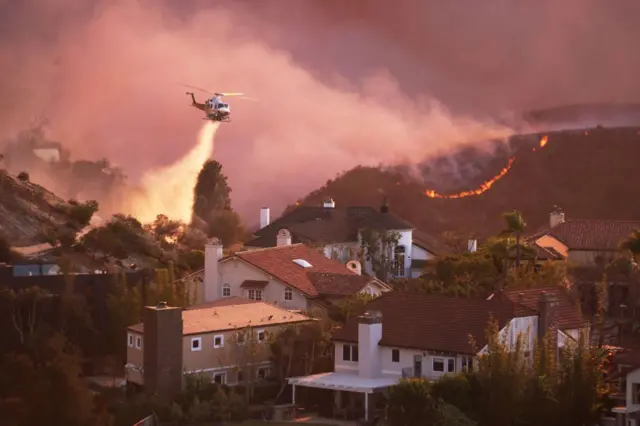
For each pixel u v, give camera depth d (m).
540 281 88.12
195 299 87.25
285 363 73.50
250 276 88.44
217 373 72.94
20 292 77.56
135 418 66.44
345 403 69.56
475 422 61.31
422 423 61.59
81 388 68.06
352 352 72.00
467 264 96.94
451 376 64.25
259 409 68.62
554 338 71.00
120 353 80.00
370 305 73.75
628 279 98.56
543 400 63.53
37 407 66.62
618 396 66.31
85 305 80.31
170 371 69.94
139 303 80.94
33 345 74.38
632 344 81.19
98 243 97.94
